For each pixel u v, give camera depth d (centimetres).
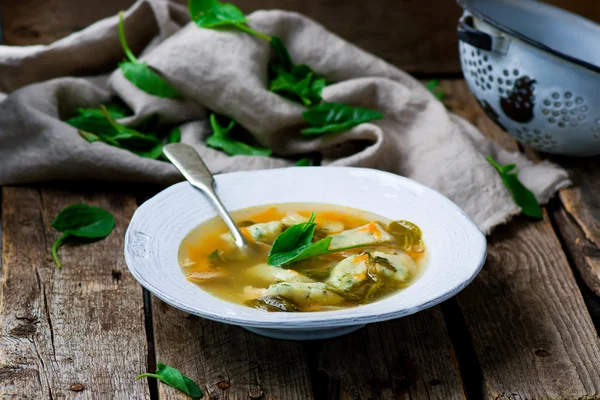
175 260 92
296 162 118
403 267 91
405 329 94
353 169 103
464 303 97
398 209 99
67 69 127
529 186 114
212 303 86
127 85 120
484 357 91
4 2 143
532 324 95
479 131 122
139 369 89
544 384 88
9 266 100
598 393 88
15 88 126
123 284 98
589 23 120
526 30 122
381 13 147
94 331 93
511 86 113
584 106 111
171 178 111
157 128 120
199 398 87
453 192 111
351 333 93
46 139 112
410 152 117
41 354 90
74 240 104
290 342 92
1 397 86
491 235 107
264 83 119
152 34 129
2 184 111
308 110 116
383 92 121
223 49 118
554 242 106
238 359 90
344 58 125
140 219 95
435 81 136
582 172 117
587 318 95
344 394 87
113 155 111
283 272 90
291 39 126
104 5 144
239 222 99
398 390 88
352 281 89
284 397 87
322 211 101
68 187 112
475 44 112
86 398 86
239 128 121
